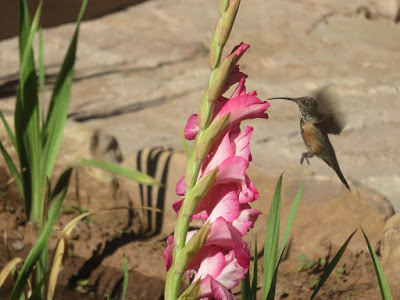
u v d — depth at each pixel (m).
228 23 2.17
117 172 6.50
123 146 10.64
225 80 2.19
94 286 7.05
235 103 2.21
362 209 7.39
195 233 2.51
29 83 7.17
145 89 13.51
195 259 2.40
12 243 7.46
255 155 10.12
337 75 14.09
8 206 8.19
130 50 15.70
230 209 2.33
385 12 18.22
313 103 4.83
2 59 15.09
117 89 13.50
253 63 14.85
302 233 7.43
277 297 6.74
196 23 17.86
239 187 2.35
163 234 8.16
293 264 7.25
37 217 7.80
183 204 2.30
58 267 5.52
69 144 8.57
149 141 10.90
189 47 16.09
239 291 6.66
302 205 7.54
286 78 14.02
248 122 11.75
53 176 8.62
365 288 6.82
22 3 7.10
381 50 15.86
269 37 16.59
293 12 18.48
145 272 7.30
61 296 6.80
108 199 8.45
